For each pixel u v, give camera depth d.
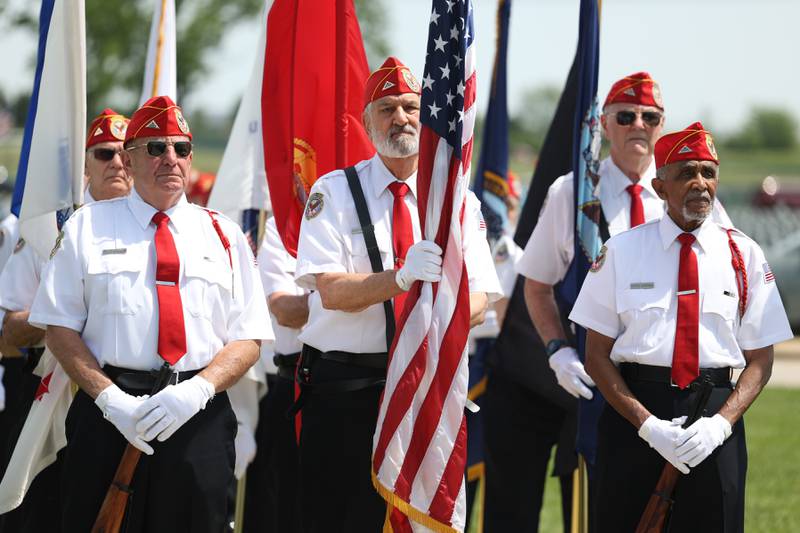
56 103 15.09
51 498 14.92
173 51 18.00
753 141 190.62
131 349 12.71
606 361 13.55
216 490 12.87
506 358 17.23
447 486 12.60
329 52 15.92
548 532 20.20
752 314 13.43
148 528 12.76
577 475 16.50
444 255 12.70
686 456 12.54
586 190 15.62
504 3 19.20
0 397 17.67
